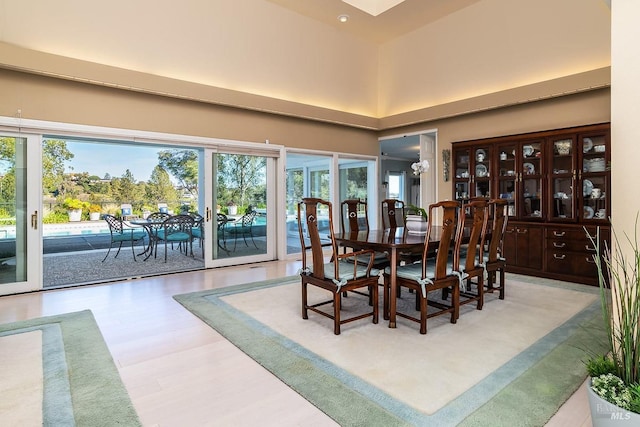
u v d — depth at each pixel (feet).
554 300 11.65
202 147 16.61
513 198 16.14
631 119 5.25
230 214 17.81
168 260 20.68
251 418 5.50
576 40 15.12
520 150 15.84
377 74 23.79
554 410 5.62
